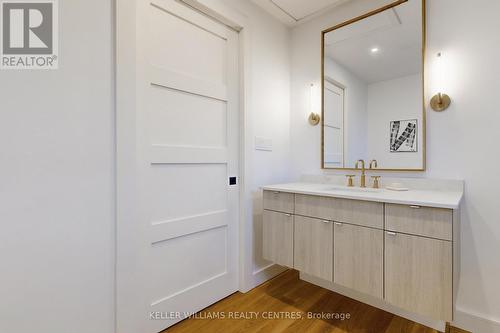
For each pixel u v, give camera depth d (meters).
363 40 1.99
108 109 1.24
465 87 1.55
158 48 1.50
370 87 1.96
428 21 1.68
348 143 2.09
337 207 1.56
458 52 1.57
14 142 0.99
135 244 1.34
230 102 1.94
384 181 1.88
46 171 1.06
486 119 1.48
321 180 2.23
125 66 1.29
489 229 1.47
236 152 2.00
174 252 1.58
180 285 1.62
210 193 1.81
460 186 1.55
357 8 2.02
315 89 2.28
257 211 2.13
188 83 1.65
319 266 1.65
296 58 2.42
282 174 2.38
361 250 1.46
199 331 1.52
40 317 1.05
